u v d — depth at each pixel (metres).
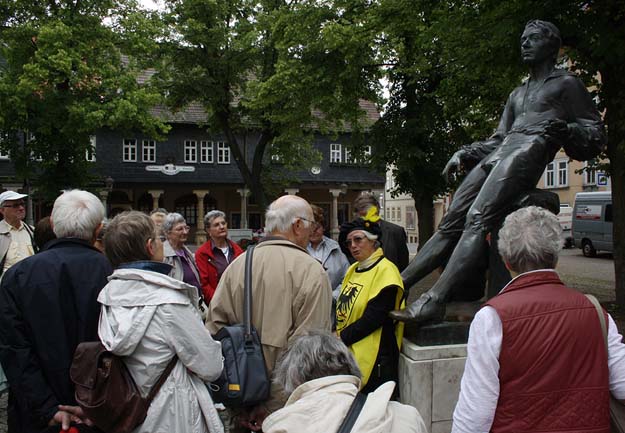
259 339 2.58
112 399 2.15
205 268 5.61
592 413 1.85
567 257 23.55
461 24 10.52
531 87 3.98
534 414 1.85
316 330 1.94
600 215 22.64
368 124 20.70
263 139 24.20
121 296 2.27
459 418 1.96
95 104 19.19
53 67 18.34
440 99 16.61
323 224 5.14
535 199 3.72
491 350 1.91
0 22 19.38
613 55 8.08
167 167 32.62
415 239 48.22
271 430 1.61
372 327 3.31
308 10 16.23
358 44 15.16
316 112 28.38
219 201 35.78
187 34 21.62
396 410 1.70
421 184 17.25
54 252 2.58
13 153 21.55
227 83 23.56
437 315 3.52
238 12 22.88
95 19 19.61
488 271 3.92
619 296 9.46
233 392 2.42
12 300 2.46
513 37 8.92
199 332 2.30
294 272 2.67
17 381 2.40
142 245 2.46
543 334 1.88
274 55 22.17
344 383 1.73
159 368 2.24
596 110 3.89
